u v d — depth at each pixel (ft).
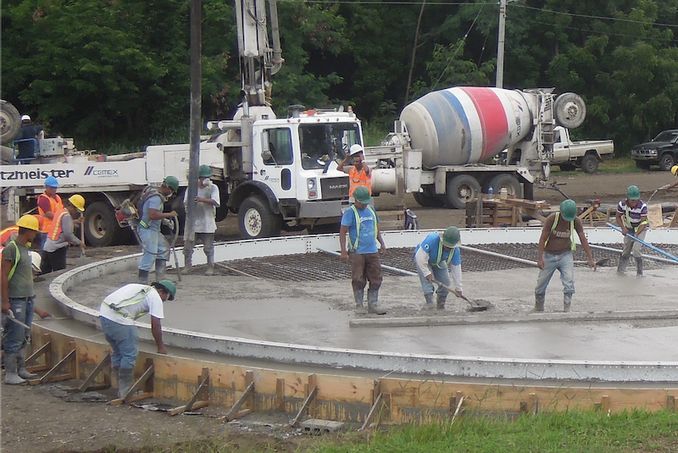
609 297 37.88
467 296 37.93
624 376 24.59
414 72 158.20
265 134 55.83
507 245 55.57
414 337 30.07
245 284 41.32
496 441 20.10
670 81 156.35
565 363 24.66
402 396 23.02
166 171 58.90
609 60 158.10
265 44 62.85
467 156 80.23
